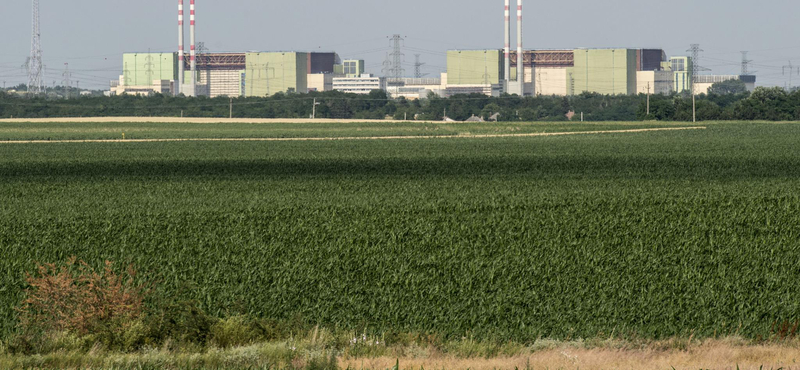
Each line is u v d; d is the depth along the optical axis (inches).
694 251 3038.9
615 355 2027.6
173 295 2536.9
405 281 2645.2
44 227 3499.0
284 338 2171.5
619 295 2498.8
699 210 3949.3
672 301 2458.2
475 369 1820.9
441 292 2546.8
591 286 2596.0
